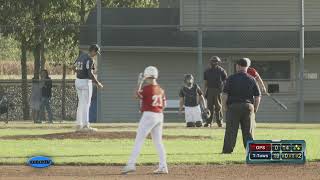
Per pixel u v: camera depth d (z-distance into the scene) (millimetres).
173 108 116688
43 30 126625
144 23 122375
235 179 47406
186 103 93625
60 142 68875
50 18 134250
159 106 49656
